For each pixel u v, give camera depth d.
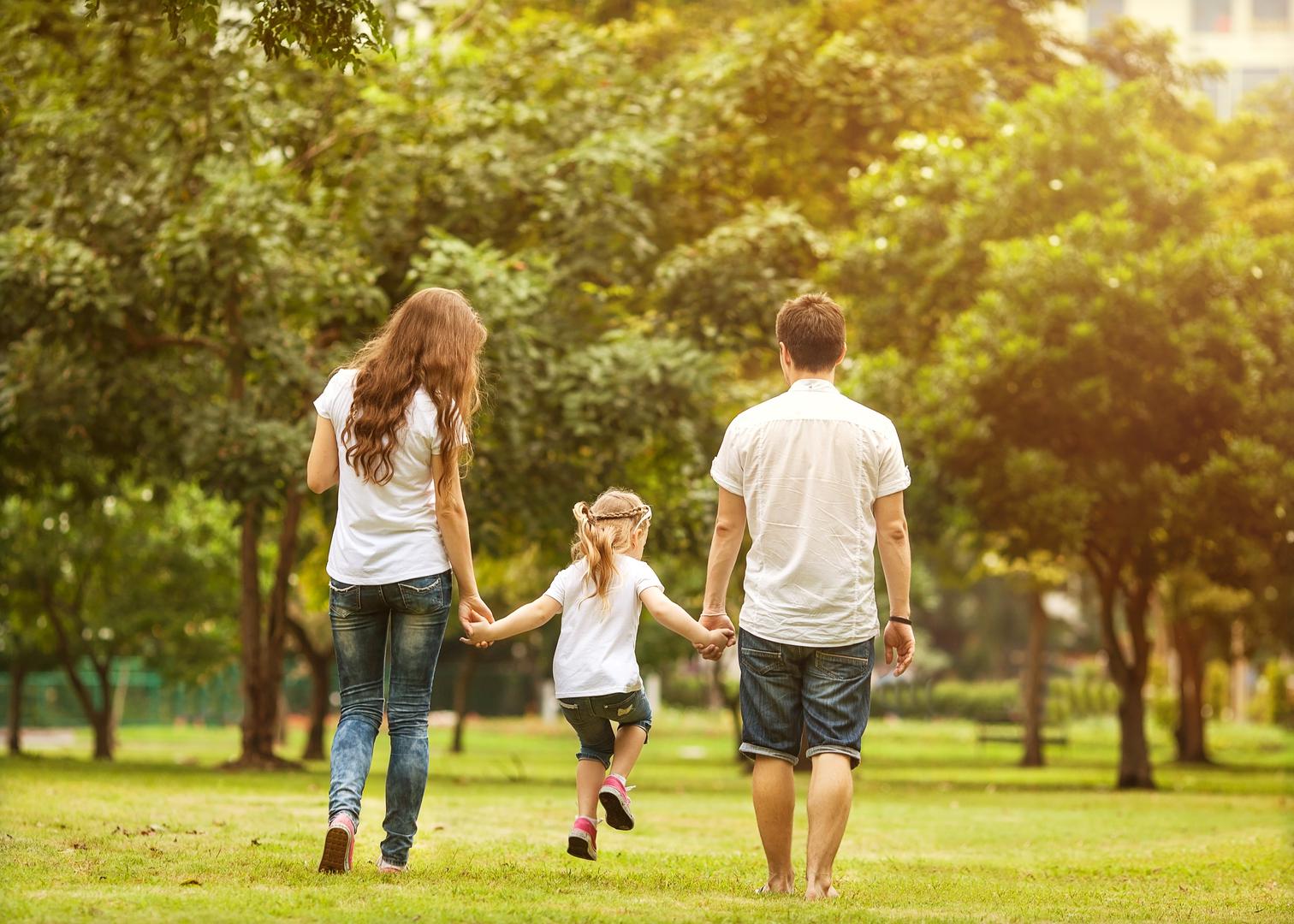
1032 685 44.00
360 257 23.41
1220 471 26.06
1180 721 46.78
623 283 26.31
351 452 7.65
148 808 12.69
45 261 20.33
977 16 33.59
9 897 6.41
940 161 29.78
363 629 7.77
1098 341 25.67
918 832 14.22
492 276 21.38
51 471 28.62
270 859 8.21
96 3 9.60
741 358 29.22
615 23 31.75
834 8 30.64
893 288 29.66
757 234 25.48
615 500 8.46
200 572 40.34
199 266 20.34
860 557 7.73
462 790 20.31
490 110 24.89
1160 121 38.59
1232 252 26.34
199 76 22.06
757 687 7.78
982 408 27.41
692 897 7.32
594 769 8.51
